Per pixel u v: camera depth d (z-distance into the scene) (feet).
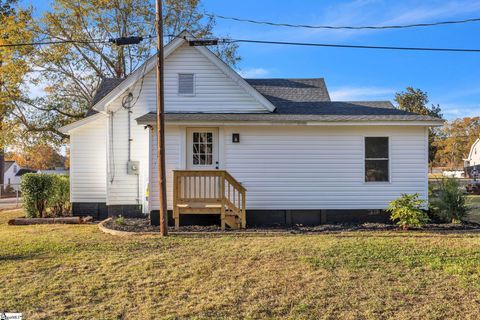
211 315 16.37
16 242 28.58
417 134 38.32
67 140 74.90
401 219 33.96
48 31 74.13
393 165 38.29
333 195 38.34
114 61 80.33
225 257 23.76
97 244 27.58
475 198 71.41
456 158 256.32
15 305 17.29
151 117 37.19
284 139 38.34
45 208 44.04
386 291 18.62
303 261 22.80
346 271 21.22
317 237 29.48
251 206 38.09
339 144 38.47
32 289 19.01
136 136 42.47
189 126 38.01
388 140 38.45
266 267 21.88
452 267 21.59
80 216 44.29
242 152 38.19
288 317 16.17
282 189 38.29
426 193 38.14
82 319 16.02
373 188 38.37
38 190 42.73
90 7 74.74
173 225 36.76
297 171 38.32
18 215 49.11
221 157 37.99
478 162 215.92
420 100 114.01
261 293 18.44
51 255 24.71
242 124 36.83
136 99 42.37
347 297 17.99
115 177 42.52
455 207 37.68
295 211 38.27
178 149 37.76
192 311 16.67
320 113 40.19
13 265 22.66
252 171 38.22
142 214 42.39
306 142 38.40
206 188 37.58
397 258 23.38
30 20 71.82
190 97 41.60
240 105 41.45
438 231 32.35
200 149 38.29
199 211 33.96
